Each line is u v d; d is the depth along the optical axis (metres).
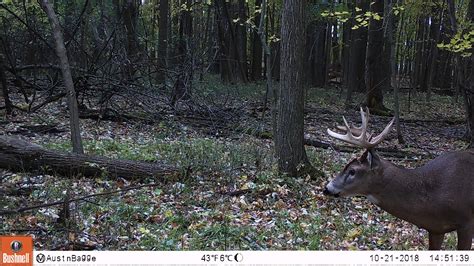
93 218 6.86
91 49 17.61
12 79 15.78
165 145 11.34
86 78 14.07
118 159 8.95
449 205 5.53
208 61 16.80
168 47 19.62
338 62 41.28
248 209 7.89
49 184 8.03
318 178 9.56
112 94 14.21
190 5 25.75
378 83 21.30
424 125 19.56
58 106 15.37
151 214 7.27
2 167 8.52
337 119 18.58
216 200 8.06
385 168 5.58
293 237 6.82
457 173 5.61
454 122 20.89
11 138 8.62
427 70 36.69
